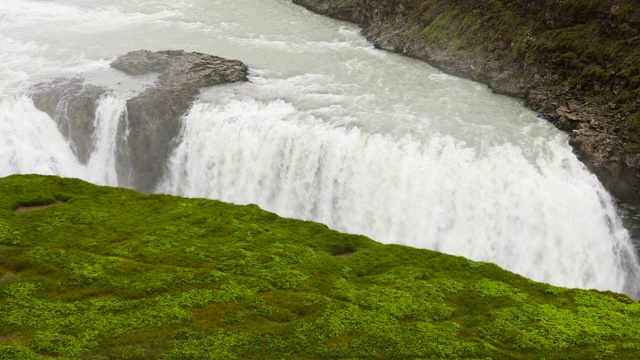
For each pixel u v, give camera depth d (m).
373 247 70.50
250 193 95.94
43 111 103.50
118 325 55.31
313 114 96.06
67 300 58.78
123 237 69.81
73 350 51.97
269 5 141.62
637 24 94.81
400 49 118.00
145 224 72.81
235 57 115.44
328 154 90.50
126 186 102.31
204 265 64.69
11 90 105.44
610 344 54.56
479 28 111.25
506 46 107.00
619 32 96.31
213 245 68.44
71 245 67.81
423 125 92.94
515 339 55.06
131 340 53.59
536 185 84.00
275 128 93.25
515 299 61.00
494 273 65.94
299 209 93.69
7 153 101.81
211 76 104.50
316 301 59.25
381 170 88.81
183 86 102.06
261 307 58.25
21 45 122.19
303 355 52.59
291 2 143.50
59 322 55.28
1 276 62.28
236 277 62.69
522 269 84.44
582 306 60.56
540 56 102.00
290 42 122.44
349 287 62.03
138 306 58.06
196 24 130.88
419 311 58.50
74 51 119.38
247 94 101.69
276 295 60.16
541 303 60.94
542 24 105.31
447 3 118.06
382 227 89.38
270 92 102.38
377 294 60.84
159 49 118.88
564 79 99.06
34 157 102.50
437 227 86.56
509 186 84.56
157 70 109.25
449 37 113.81
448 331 55.88
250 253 67.00
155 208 77.12
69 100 102.69
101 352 52.03
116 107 100.31
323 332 55.19
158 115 98.56
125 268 63.44
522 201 84.12
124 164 101.50
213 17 134.50
